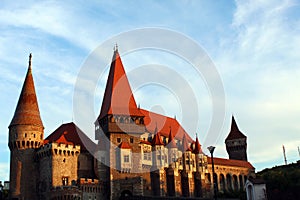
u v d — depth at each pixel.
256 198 66.62
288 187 84.94
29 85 90.56
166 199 78.25
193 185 105.75
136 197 80.88
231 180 122.50
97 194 84.38
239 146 147.25
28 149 85.12
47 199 79.56
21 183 82.44
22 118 86.31
